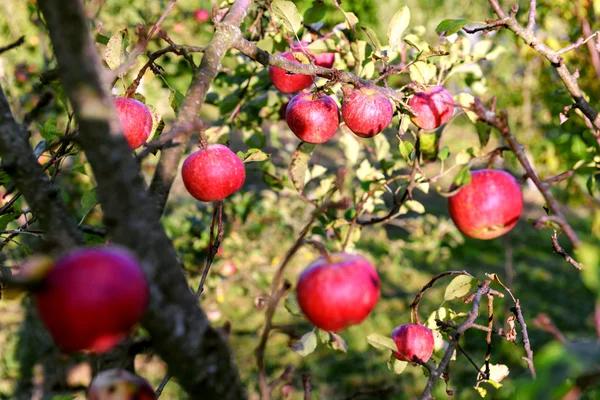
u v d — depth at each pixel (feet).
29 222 2.95
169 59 5.28
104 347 1.79
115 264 1.71
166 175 2.34
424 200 17.61
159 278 1.76
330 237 4.11
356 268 2.32
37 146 2.95
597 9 4.90
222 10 3.59
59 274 1.72
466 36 3.98
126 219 1.72
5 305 7.32
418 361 2.92
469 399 7.27
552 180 2.35
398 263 12.80
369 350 9.23
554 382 1.55
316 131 3.26
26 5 7.35
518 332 8.27
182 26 7.14
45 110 6.45
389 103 3.16
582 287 11.73
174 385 7.11
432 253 13.24
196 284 7.66
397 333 3.07
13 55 7.30
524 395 1.59
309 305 2.31
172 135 2.28
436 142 3.22
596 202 4.42
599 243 4.56
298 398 7.64
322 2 4.13
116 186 1.69
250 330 9.74
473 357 8.45
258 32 4.58
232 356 1.90
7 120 2.03
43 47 6.95
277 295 2.19
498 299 10.53
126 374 2.19
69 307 1.68
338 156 16.48
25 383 7.39
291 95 4.66
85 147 1.68
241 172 3.08
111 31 5.54
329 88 3.53
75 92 1.63
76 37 1.59
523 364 6.86
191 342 1.81
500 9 2.97
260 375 2.17
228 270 9.93
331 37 4.24
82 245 2.03
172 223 9.89
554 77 6.84
